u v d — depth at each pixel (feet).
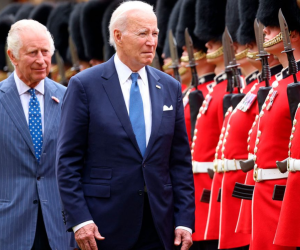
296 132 63.57
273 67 75.97
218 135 87.45
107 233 60.54
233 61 79.66
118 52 62.69
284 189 67.77
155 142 61.41
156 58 95.66
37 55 70.79
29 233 69.87
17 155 70.54
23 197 70.13
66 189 60.34
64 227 70.79
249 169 72.69
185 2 95.71
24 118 71.36
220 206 80.89
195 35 93.86
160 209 61.16
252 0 78.84
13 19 139.64
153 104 62.39
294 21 69.26
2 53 137.69
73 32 123.13
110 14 115.24
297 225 62.95
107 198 60.59
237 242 78.28
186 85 101.24
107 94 61.72
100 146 61.05
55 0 153.07
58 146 61.62
